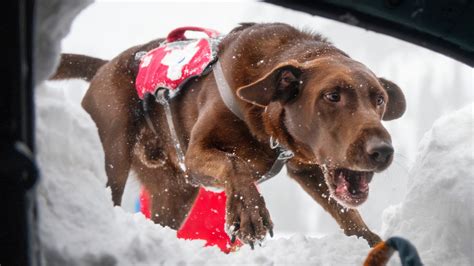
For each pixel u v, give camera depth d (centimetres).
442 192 381
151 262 271
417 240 386
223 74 433
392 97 441
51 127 269
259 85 382
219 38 467
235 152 433
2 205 192
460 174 379
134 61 525
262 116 413
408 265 232
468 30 335
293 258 357
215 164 414
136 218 347
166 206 548
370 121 354
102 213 269
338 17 321
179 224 549
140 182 550
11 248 194
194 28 504
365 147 345
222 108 426
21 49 192
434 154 400
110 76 525
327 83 373
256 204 384
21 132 192
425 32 338
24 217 194
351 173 375
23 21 194
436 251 371
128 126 518
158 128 514
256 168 439
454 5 322
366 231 425
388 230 414
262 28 447
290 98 396
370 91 374
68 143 273
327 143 372
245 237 376
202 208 536
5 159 188
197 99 462
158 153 530
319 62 394
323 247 374
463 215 365
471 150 390
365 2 316
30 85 197
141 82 501
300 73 392
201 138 431
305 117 388
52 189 254
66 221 252
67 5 246
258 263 331
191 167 432
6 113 191
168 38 516
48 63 247
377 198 466
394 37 338
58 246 239
